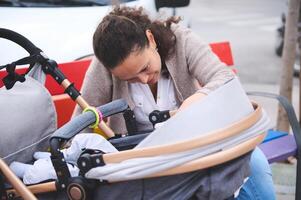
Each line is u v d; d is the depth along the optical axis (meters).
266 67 10.12
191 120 2.30
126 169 2.21
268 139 4.01
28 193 2.40
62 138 2.39
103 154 2.28
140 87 3.11
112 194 2.34
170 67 3.07
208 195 2.31
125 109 2.90
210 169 2.33
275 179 4.86
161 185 2.30
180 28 3.14
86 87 3.16
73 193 2.33
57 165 2.37
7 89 2.96
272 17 18.16
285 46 5.40
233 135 2.32
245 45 12.65
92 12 4.54
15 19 4.27
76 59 4.04
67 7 4.68
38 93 3.03
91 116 2.59
